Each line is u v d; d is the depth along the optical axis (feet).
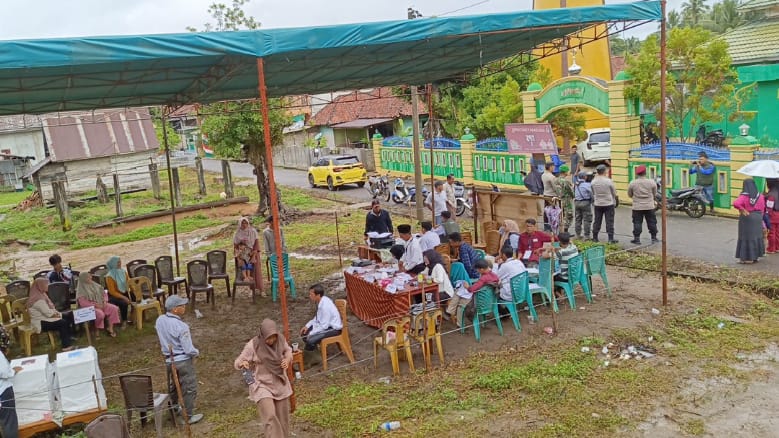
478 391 24.93
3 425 21.74
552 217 43.96
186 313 39.11
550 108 70.08
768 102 72.74
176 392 24.38
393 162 100.22
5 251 68.69
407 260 34.45
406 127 129.80
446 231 41.50
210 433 23.34
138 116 110.32
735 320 30.91
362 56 37.63
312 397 25.57
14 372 22.63
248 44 24.11
